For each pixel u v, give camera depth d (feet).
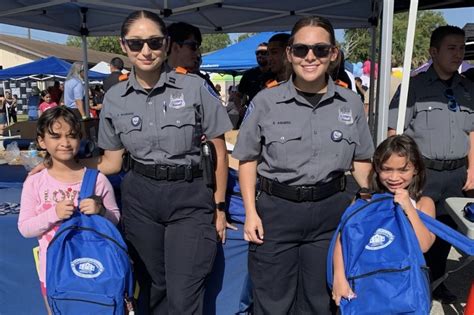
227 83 80.23
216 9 19.25
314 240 6.95
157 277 7.75
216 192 7.61
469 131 9.85
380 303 5.73
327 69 6.66
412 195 7.07
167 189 7.16
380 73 8.79
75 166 7.63
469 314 6.88
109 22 21.07
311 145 6.57
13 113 75.51
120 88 7.27
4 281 9.08
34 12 18.45
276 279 7.04
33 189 7.43
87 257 6.51
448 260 13.56
